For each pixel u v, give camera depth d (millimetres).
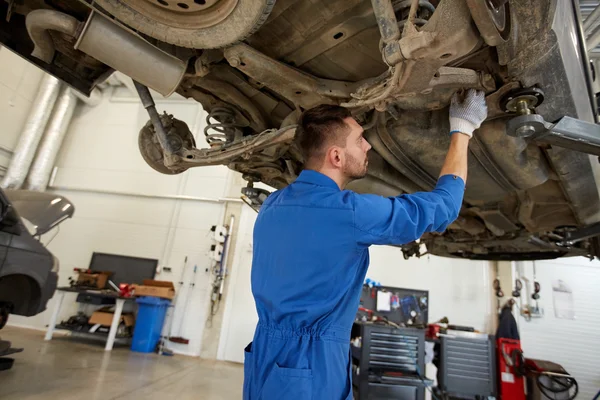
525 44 795
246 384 696
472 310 5008
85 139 6980
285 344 657
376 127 1291
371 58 1115
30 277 3193
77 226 6375
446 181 799
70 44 1222
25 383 2855
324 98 1204
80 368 3615
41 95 6109
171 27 968
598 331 4668
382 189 1659
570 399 3756
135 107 7055
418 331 3426
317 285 665
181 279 5801
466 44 716
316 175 784
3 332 5250
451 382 3855
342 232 669
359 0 931
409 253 3064
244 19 879
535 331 4758
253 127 1564
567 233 2135
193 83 1341
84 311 5828
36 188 6074
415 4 737
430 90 874
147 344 5059
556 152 1249
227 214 5996
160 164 1750
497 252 2965
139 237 6180
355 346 3842
